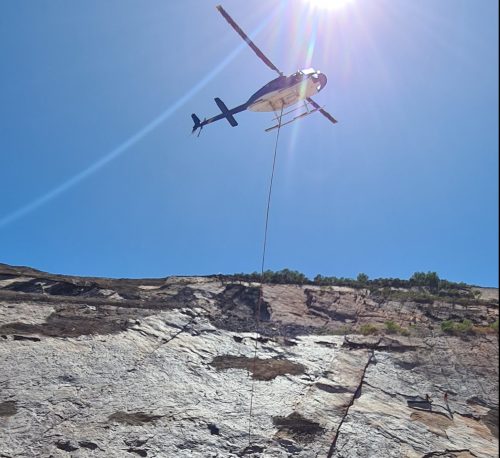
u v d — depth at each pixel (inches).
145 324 865.5
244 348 843.4
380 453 555.2
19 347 676.1
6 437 479.2
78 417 539.2
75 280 1217.4
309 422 602.9
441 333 981.8
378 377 764.0
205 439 537.3
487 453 591.2
